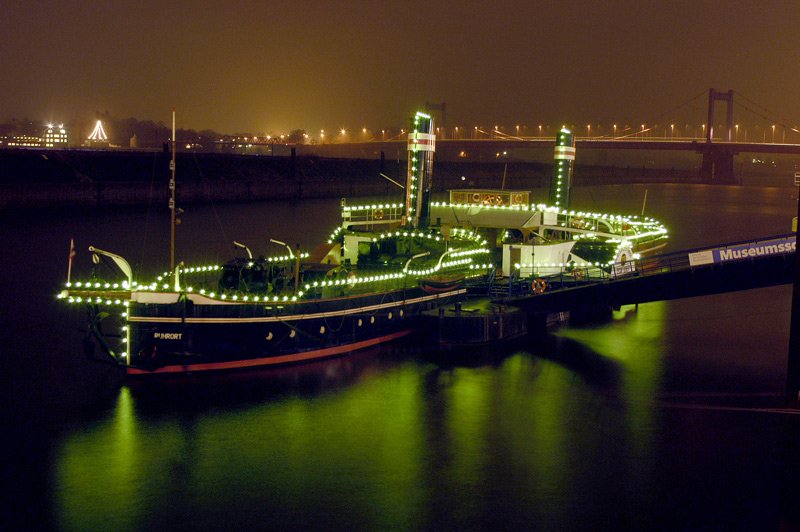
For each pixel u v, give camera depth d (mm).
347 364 32375
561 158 49344
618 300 35281
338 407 28141
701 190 192000
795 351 16484
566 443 25766
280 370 31234
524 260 40344
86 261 59438
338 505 21766
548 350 35562
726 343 37875
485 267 40531
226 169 132875
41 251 63406
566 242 42156
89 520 20891
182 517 21109
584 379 31828
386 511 21516
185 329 28703
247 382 29938
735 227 93562
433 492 22516
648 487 22922
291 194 131625
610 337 38438
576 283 39031
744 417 28047
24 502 21641
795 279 16266
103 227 80875
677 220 102625
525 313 37562
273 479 23078
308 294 32094
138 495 22109
